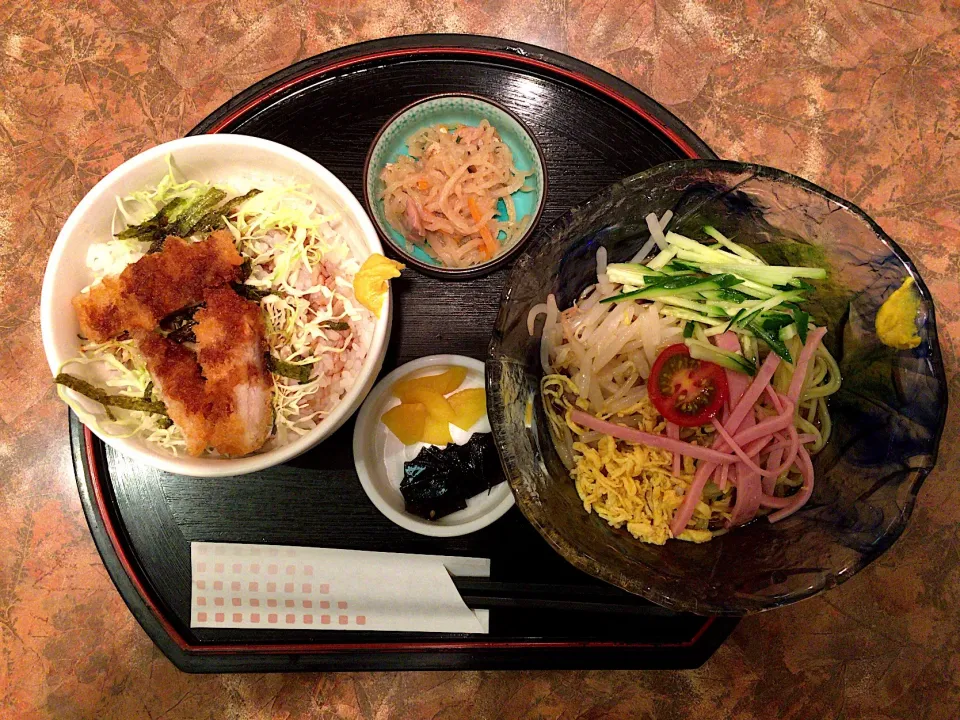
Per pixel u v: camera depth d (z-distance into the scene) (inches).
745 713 15.6
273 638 14.6
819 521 13.6
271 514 14.8
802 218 13.4
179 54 17.5
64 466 16.1
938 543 16.0
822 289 13.9
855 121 17.3
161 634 14.5
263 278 14.2
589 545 13.0
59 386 13.1
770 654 15.7
